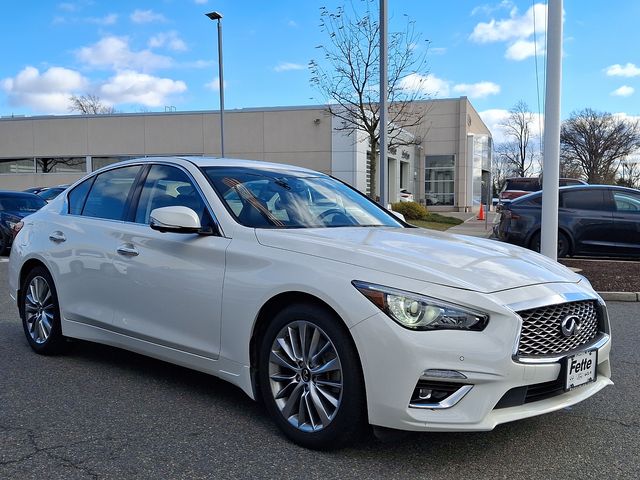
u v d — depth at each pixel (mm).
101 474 3012
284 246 3545
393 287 3031
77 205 5176
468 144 39938
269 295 3436
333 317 3191
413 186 39281
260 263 3553
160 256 4109
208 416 3818
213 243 3834
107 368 4859
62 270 4918
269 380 3494
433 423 2910
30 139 33562
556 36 8523
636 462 3221
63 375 4660
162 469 3074
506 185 23750
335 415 3172
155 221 3805
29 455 3225
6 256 14086
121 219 4633
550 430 3656
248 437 3490
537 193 11836
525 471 3102
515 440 3494
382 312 2998
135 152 32062
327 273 3236
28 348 5484
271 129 29891
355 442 3303
